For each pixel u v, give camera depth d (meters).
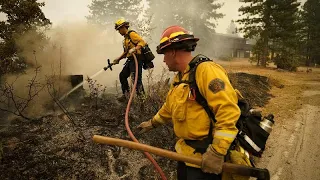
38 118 3.81
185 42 1.70
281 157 3.85
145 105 4.31
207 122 1.65
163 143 3.50
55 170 2.69
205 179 1.71
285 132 4.85
